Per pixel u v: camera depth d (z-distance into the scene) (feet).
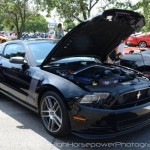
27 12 59.31
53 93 13.26
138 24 15.34
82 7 42.19
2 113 16.83
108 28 14.84
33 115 16.56
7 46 18.71
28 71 15.35
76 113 12.24
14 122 15.44
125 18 14.32
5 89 17.92
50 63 15.42
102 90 12.48
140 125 13.32
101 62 18.08
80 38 14.64
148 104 13.62
